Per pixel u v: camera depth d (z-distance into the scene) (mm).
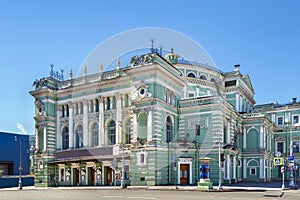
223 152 39875
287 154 60844
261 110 65438
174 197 22391
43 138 41375
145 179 30359
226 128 43781
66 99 32688
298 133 60812
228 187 34469
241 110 57656
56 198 23312
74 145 34531
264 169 52125
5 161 61281
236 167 49031
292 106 62688
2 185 52031
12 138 63062
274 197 23359
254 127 53406
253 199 21312
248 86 64500
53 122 37844
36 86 34000
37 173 43594
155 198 21578
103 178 39531
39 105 39125
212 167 39688
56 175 43312
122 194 25844
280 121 63531
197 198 21609
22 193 32906
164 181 34500
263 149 52188
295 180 56688
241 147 53531
